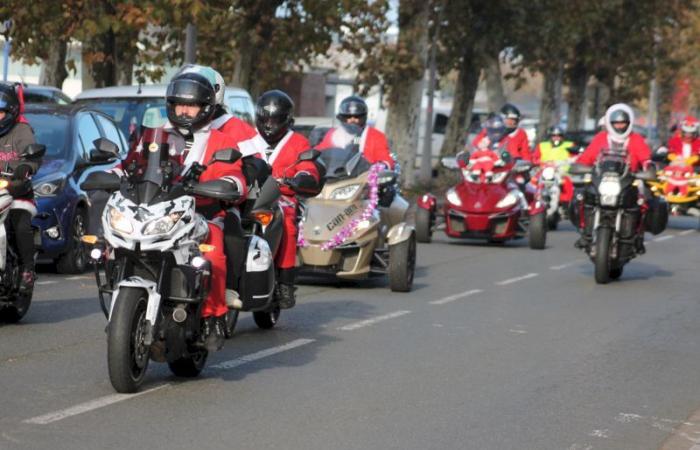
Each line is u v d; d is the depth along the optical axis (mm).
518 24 103062
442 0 95312
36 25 58406
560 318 33812
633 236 41938
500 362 26969
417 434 20188
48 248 37844
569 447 19938
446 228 54281
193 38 55625
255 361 25719
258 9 66312
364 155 37781
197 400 21734
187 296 21234
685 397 24312
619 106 42438
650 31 132125
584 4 107125
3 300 28531
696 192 64125
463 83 109750
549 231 65438
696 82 190750
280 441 19266
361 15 82062
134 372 21750
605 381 25469
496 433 20547
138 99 50719
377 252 37531
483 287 40000
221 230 22516
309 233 36188
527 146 55375
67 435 18891
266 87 77625
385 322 31734
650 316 34938
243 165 23422
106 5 57406
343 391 23219
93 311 31562
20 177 27734
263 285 23781
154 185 21094
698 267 48781
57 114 41094
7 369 23891
